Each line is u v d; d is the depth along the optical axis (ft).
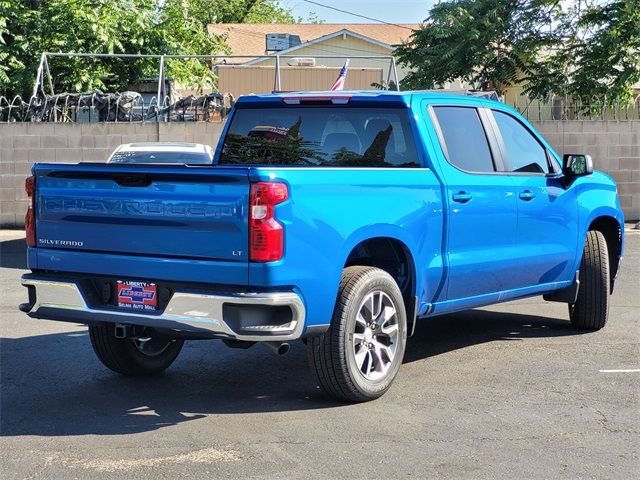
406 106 22.11
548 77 80.12
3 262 44.32
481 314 31.22
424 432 18.04
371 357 20.12
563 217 25.99
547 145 26.40
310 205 18.40
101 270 19.29
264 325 17.92
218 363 24.03
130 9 75.51
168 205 18.43
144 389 21.31
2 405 19.89
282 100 23.73
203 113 59.31
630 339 27.04
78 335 27.27
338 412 19.39
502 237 23.85
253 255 17.66
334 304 19.01
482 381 22.04
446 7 81.61
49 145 56.39
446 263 22.06
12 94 72.33
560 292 27.27
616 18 75.82
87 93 60.18
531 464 16.29
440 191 21.83
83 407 19.77
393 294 20.33
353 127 22.95
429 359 24.39
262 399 20.45
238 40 159.02
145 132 56.70
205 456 16.57
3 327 28.40
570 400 20.43
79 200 19.57
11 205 56.54
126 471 15.79
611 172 59.36
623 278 38.96
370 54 131.85
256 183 17.63
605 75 75.31
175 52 79.56
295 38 138.62
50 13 72.54
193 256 18.28
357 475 15.64
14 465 16.07
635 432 18.19
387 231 20.18
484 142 23.95
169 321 18.28
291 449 16.98
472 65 81.20
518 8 81.35
